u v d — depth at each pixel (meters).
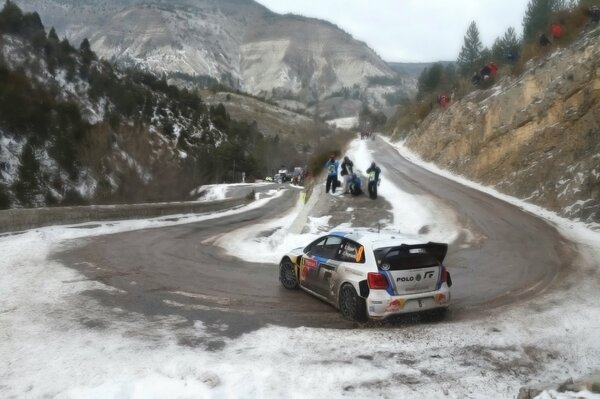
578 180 19.73
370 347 6.31
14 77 52.09
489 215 19.64
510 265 12.07
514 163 26.34
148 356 5.84
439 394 4.99
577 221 18.12
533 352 6.23
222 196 59.00
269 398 4.79
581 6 29.09
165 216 24.69
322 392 4.96
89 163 44.44
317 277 8.59
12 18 69.38
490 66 40.03
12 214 15.37
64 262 11.55
